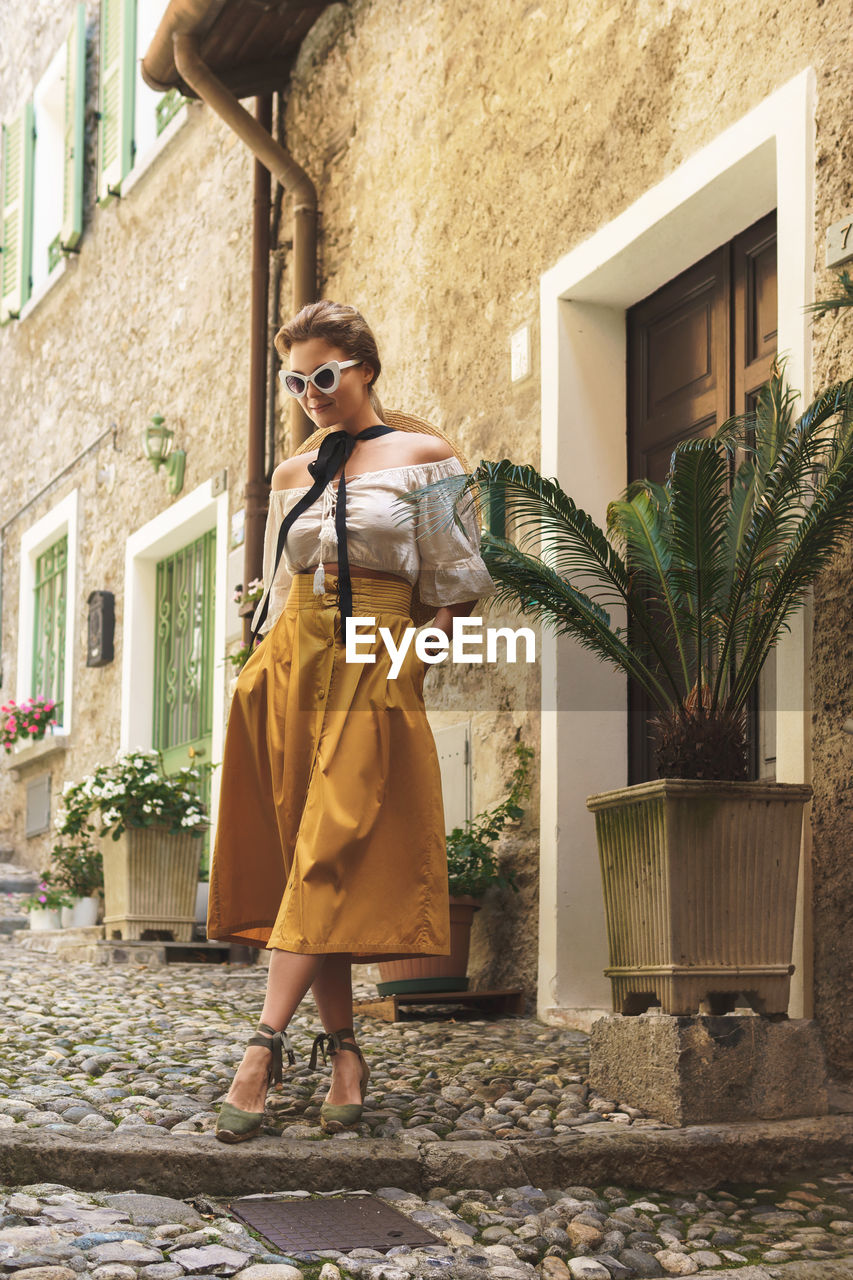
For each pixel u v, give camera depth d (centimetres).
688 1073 281
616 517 345
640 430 464
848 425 295
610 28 450
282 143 716
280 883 290
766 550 315
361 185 630
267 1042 255
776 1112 288
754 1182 271
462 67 546
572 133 466
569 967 430
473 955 474
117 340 930
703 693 311
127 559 872
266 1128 266
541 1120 279
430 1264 206
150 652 860
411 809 272
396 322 582
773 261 406
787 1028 292
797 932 322
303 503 284
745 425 313
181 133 848
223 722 717
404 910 266
